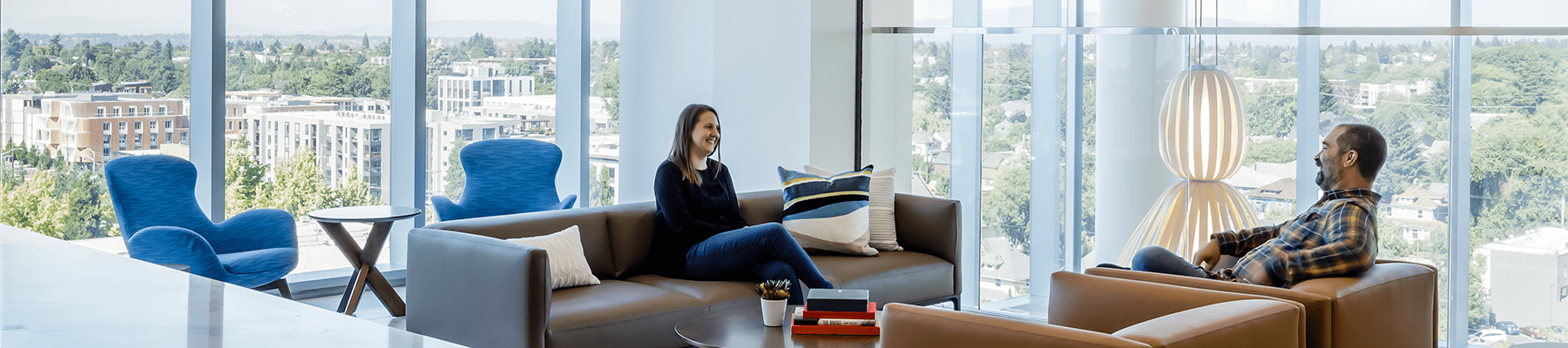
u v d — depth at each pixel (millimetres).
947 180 5293
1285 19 4492
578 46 6379
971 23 5148
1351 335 2701
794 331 3039
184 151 5121
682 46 6102
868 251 4461
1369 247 2926
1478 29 4195
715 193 4234
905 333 1946
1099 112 4832
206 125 5094
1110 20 4754
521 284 3143
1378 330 2846
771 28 5430
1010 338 1785
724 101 5758
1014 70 5043
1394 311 2928
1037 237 5059
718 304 3670
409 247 3721
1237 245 3492
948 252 4586
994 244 5191
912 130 5375
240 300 1133
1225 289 2727
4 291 1169
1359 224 2971
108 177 4312
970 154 5211
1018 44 5016
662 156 6270
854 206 4500
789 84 5340
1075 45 4859
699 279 3963
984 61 5129
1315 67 4484
